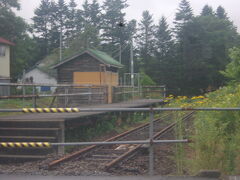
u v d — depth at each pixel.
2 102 17.59
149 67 56.72
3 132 8.57
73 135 10.30
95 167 6.47
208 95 12.20
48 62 55.75
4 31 40.16
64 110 5.07
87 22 68.81
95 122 12.43
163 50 61.91
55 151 8.15
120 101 20.50
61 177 5.28
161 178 5.07
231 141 5.49
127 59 62.94
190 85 52.06
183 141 5.42
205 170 5.14
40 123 8.46
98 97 18.45
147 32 68.94
